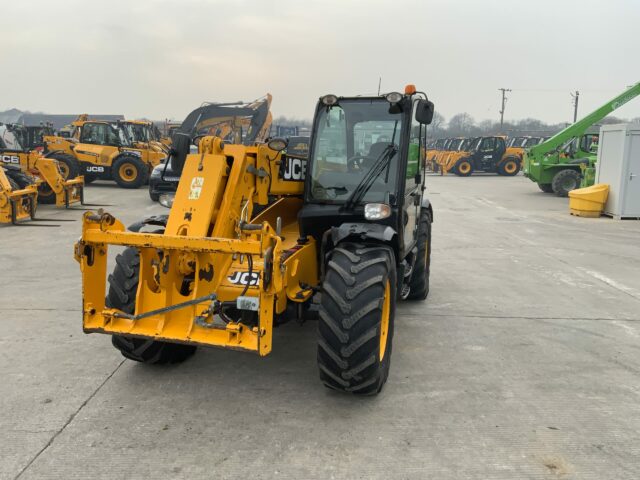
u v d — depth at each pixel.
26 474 2.77
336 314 3.35
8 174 11.88
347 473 2.82
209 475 2.78
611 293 6.46
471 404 3.61
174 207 3.57
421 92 4.27
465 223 12.19
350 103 4.04
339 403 3.58
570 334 5.02
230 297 3.54
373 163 4.00
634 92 17.80
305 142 5.30
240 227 3.20
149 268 3.58
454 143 32.38
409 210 4.46
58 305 5.58
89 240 3.40
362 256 3.52
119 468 2.83
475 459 2.97
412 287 5.77
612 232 11.01
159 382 3.85
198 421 3.32
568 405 3.62
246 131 17.62
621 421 3.42
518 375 4.09
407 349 4.59
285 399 3.62
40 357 4.26
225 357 4.32
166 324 3.40
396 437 3.18
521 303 6.02
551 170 18.89
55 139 17.86
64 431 3.17
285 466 2.87
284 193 4.23
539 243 9.77
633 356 4.51
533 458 2.99
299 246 3.87
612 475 2.85
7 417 3.33
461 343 4.75
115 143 18.20
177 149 3.84
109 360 4.22
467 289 6.59
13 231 9.88
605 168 13.44
